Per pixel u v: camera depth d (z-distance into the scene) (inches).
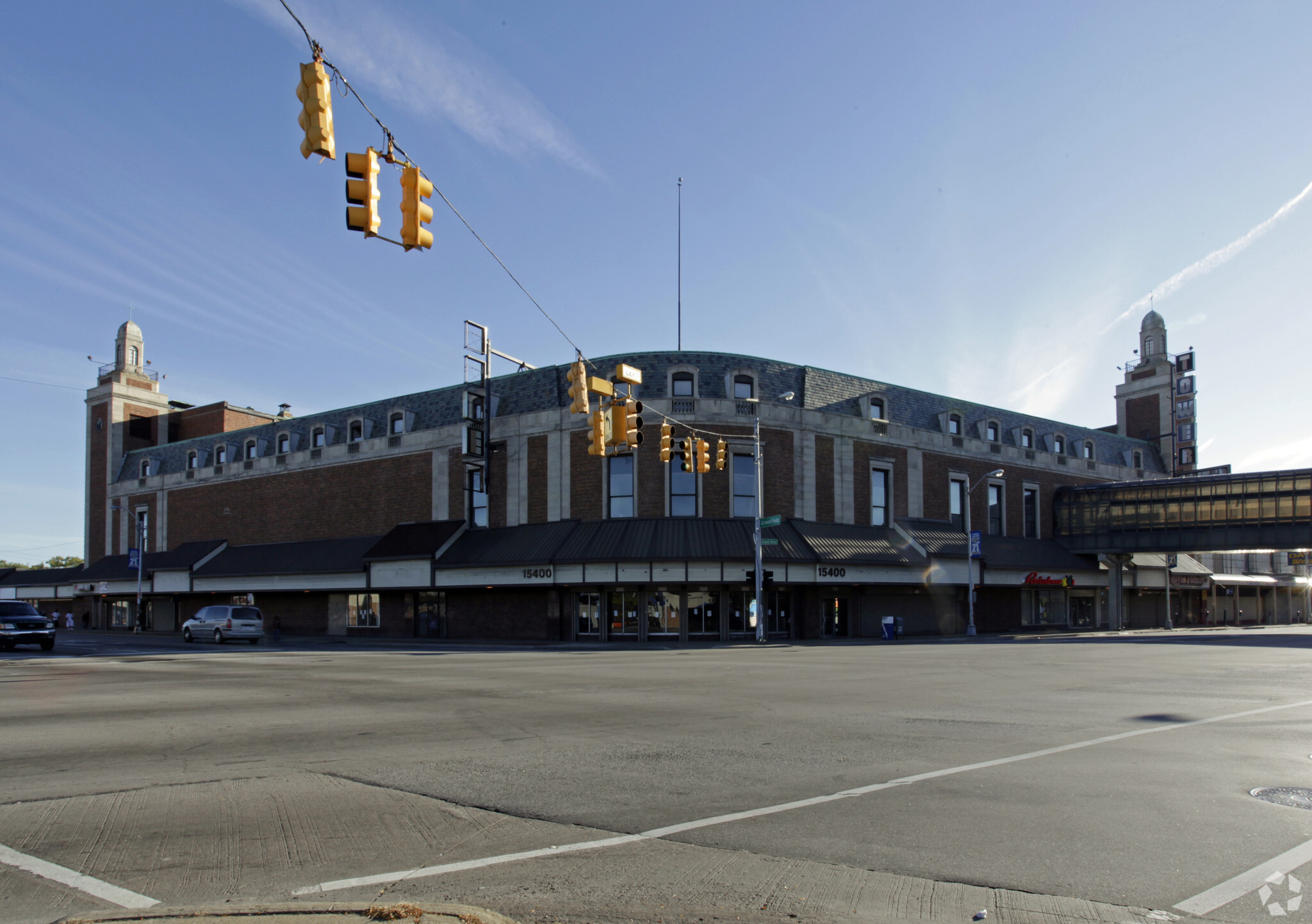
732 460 1684.3
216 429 2664.9
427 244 434.3
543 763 370.0
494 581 1691.7
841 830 264.7
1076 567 2155.5
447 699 614.9
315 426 2185.0
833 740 427.5
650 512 1654.8
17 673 884.0
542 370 1849.2
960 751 394.9
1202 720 494.3
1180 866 228.7
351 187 397.7
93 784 332.8
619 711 540.1
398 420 2014.0
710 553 1581.0
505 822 276.7
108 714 539.2
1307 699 601.6
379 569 1845.5
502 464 1825.8
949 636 1857.8
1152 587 2372.0
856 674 831.1
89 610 2608.3
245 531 2237.9
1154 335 2743.6
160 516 2464.3
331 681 774.5
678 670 884.6
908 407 2007.9
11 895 211.0
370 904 191.2
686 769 357.1
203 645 1612.9
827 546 1689.2
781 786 325.7
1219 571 2763.3
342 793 317.7
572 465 1729.8
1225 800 298.2
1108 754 384.5
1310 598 3122.5
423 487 1920.5
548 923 191.9
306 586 1964.8
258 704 590.9
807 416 1776.6
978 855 238.8
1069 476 2317.9
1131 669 872.3
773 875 223.9
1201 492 2087.8
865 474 1863.9
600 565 1594.5
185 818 282.8
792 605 1715.1
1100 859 235.3
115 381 2684.5
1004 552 2027.6
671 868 230.4
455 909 186.1
